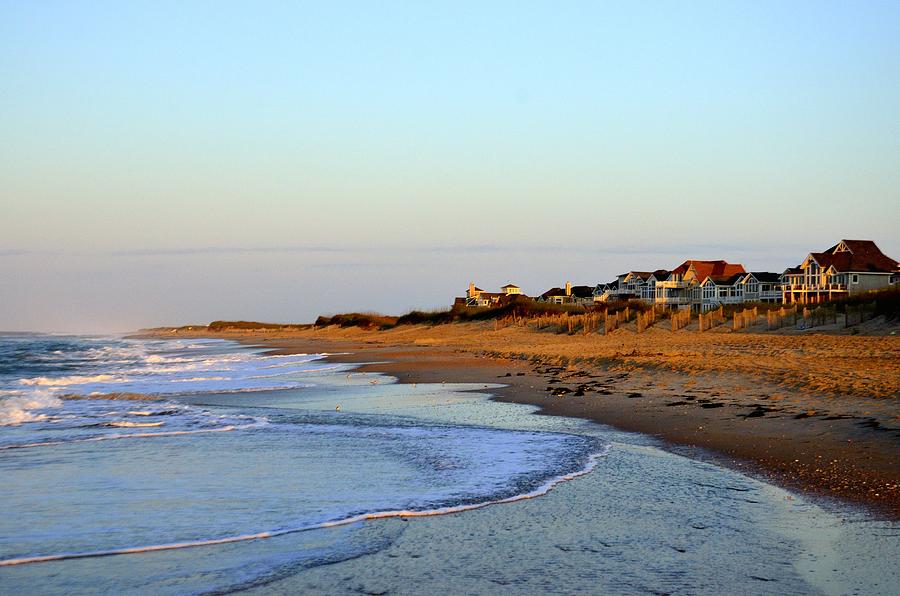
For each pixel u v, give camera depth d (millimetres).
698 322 61156
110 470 13820
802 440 15523
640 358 35344
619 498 11570
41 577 8180
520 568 8414
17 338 151625
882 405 18141
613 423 19766
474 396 27234
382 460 14781
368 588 7828
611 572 8273
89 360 57125
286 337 128250
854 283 79250
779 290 93562
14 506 11133
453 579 8078
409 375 37406
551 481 12750
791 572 8227
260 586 7898
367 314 130125
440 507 11062
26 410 23172
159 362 54031
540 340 67188
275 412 22891
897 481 11922
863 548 8977
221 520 10391
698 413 20234
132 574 8266
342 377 37156
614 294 125125
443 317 104000
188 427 19562
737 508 10922
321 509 10961
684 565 8477
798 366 27797
